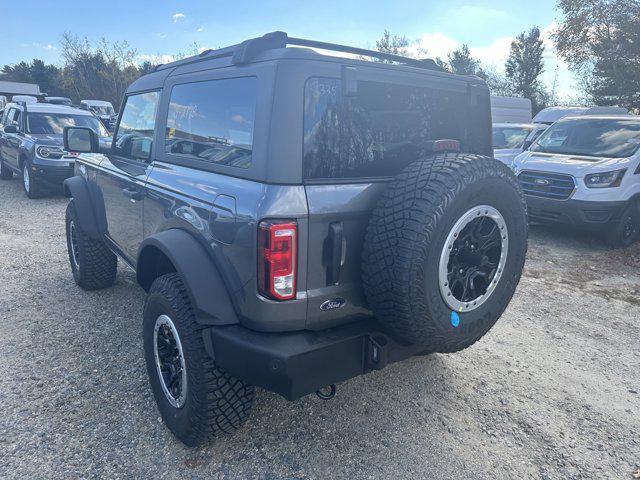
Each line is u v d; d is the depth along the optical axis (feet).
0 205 31.91
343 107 8.28
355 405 10.91
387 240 7.73
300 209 7.50
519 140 40.68
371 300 8.14
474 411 10.87
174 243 8.80
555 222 25.86
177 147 10.47
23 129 36.04
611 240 25.13
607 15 80.94
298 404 10.85
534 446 9.82
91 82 128.88
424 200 7.64
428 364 12.80
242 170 8.18
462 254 8.46
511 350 13.84
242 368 7.94
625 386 12.16
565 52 88.94
